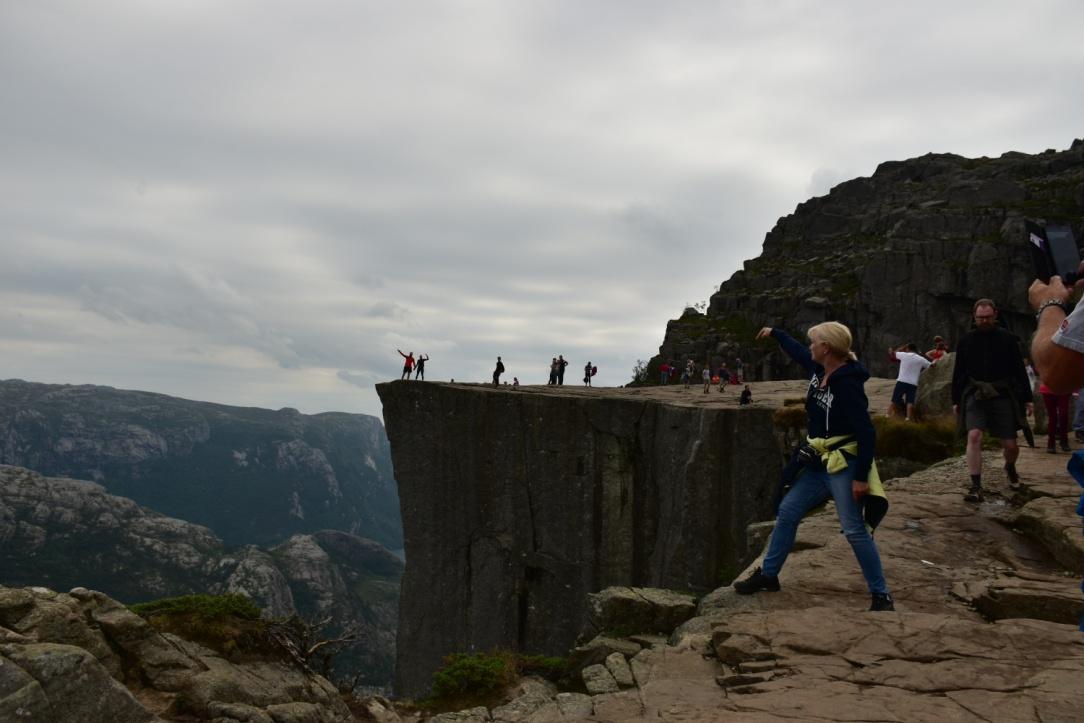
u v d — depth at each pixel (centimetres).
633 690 505
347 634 726
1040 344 313
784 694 436
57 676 389
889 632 520
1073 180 6981
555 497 3478
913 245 6588
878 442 1631
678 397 3500
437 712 815
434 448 3862
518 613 3525
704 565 2912
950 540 837
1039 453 1221
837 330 627
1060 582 677
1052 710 383
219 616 631
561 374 4703
